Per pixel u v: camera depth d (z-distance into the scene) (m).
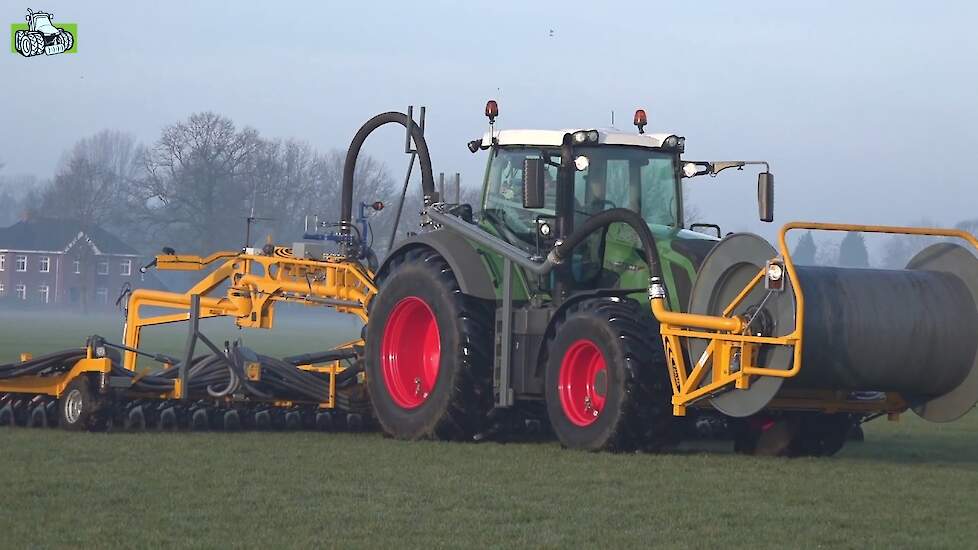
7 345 128.00
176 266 54.09
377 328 45.88
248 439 41.75
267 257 52.34
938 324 37.72
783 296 35.75
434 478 32.78
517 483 32.19
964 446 47.53
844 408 40.22
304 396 46.25
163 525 25.53
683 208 44.62
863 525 27.27
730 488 32.19
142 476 32.00
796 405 39.50
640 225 39.25
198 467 33.91
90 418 42.66
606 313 39.16
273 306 52.81
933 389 38.59
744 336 36.19
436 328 45.00
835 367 37.00
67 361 43.97
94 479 31.31
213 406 45.75
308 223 52.75
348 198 51.47
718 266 37.72
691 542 24.84
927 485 33.81
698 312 38.09
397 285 45.31
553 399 40.50
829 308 36.66
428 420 43.47
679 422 39.78
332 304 50.28
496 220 45.41
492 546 23.97
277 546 23.61
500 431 44.25
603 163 43.38
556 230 42.69
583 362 40.22
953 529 27.06
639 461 37.09
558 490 31.08
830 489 32.50
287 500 28.77
